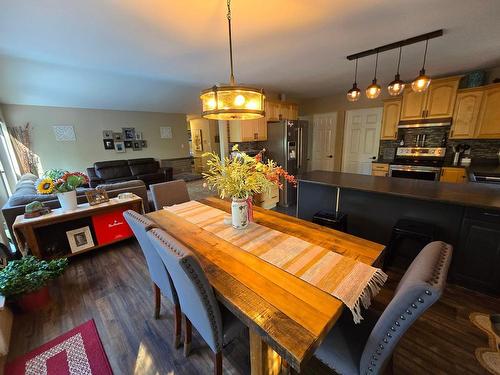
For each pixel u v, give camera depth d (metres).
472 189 2.12
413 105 3.90
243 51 2.50
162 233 1.12
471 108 3.44
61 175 2.47
